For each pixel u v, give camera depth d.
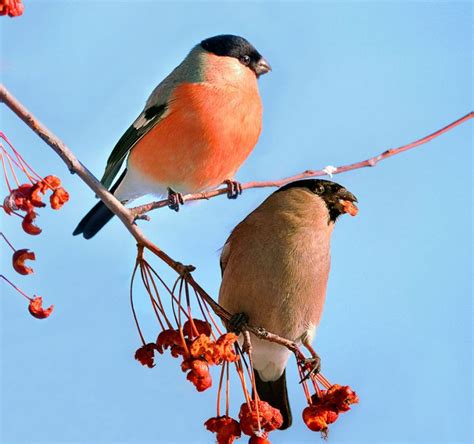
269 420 6.04
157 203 6.33
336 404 6.44
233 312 8.86
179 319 5.97
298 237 8.84
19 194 5.73
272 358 9.04
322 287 9.00
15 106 5.97
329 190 9.17
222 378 6.12
